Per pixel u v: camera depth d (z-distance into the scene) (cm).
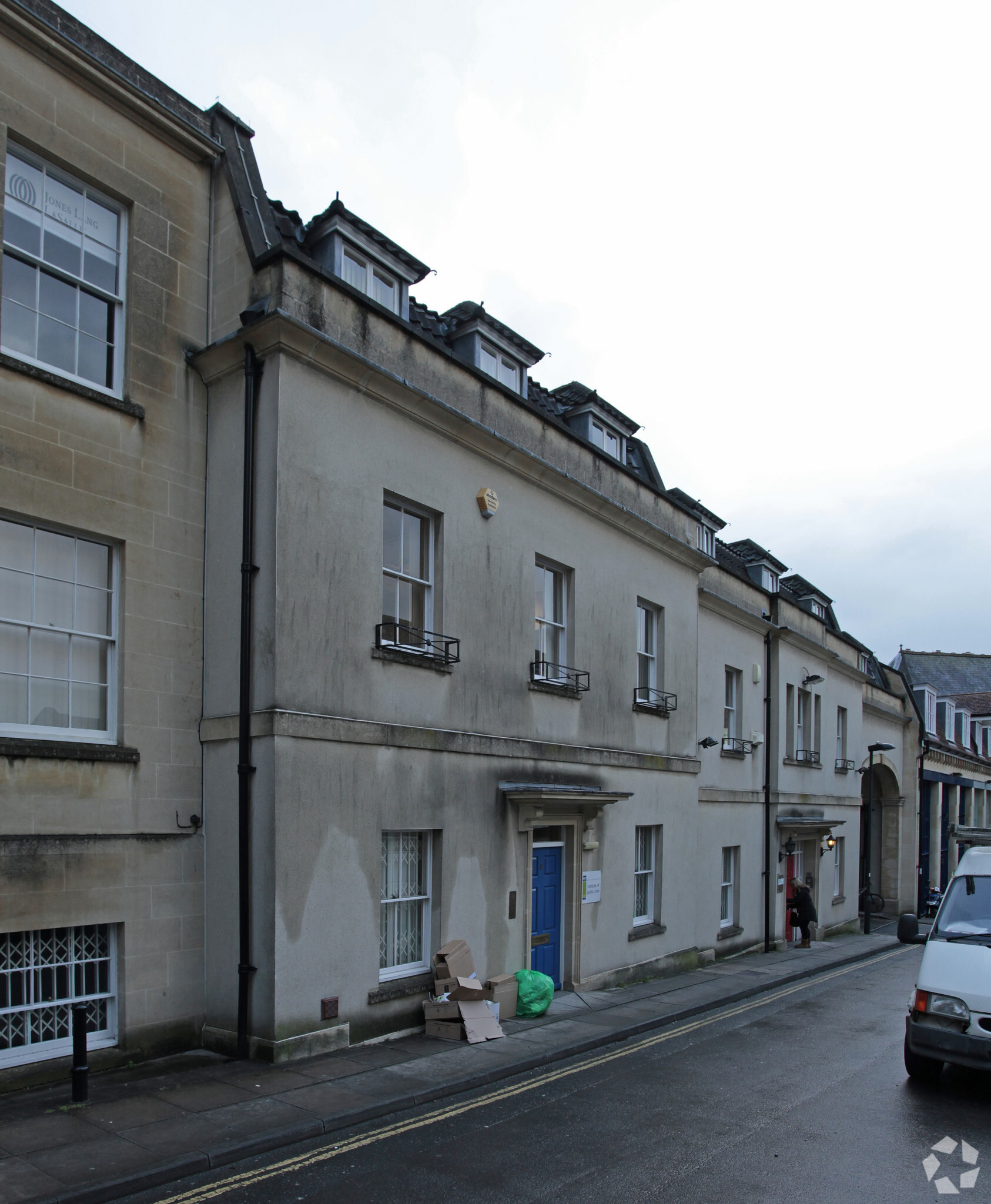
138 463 871
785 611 2175
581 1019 1069
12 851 734
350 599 926
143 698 850
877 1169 612
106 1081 747
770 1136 677
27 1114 662
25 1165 564
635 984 1371
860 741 2756
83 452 826
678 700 1573
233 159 982
